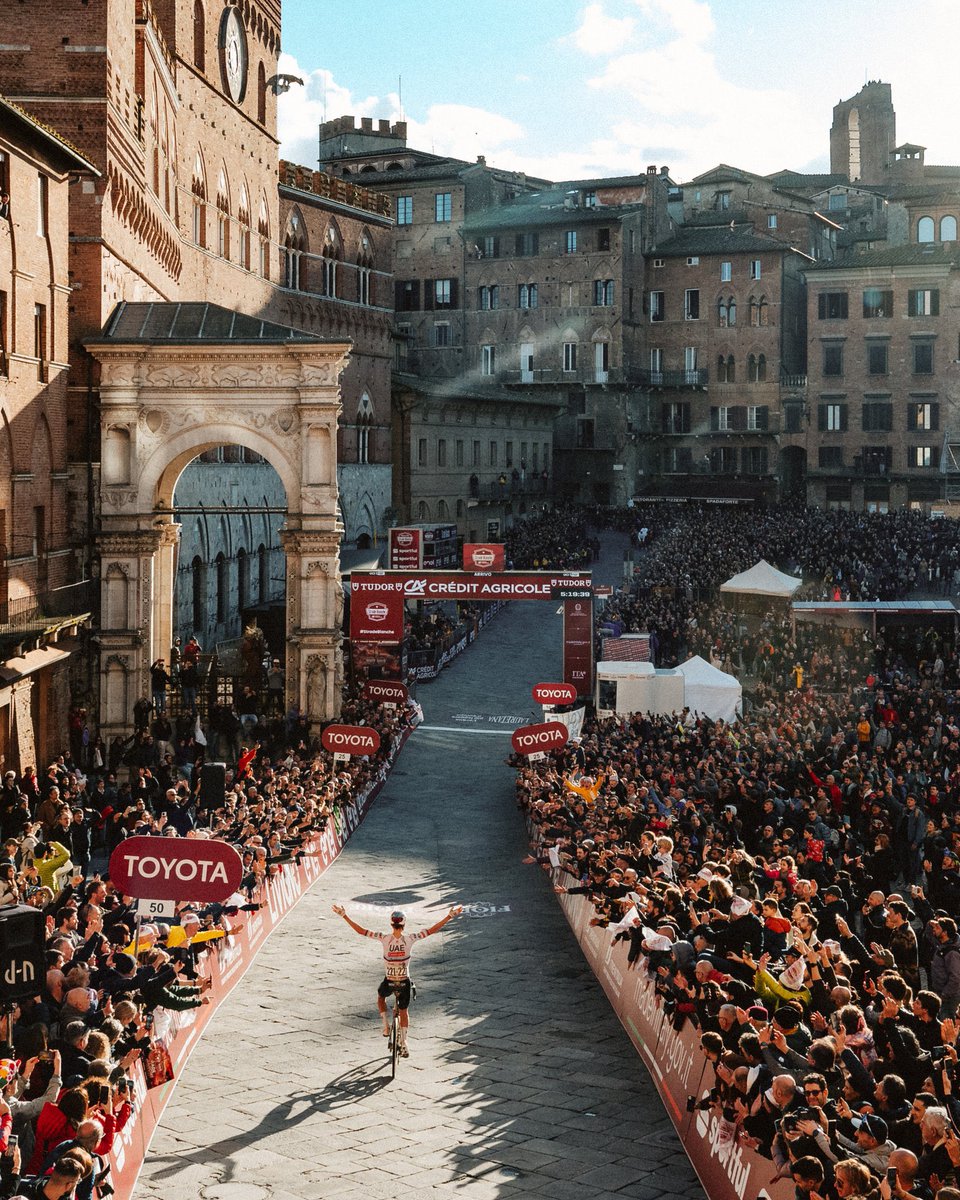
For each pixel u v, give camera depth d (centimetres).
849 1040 2012
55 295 5959
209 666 7406
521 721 8238
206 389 6519
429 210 16812
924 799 4394
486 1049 2892
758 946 2559
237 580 9650
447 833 5612
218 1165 2258
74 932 2611
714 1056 2102
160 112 7750
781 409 16100
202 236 9200
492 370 16712
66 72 6200
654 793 4612
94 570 6450
